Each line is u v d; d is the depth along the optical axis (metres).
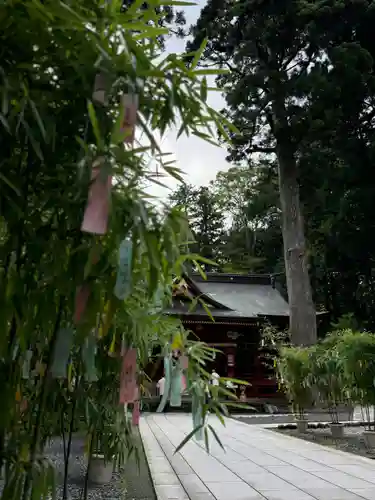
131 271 1.04
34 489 1.16
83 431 2.23
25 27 1.05
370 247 17.12
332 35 14.52
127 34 1.09
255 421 12.77
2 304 1.04
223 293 20.53
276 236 26.31
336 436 8.70
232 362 17.58
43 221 1.20
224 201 33.00
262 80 14.02
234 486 4.58
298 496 4.22
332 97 13.66
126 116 1.05
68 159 1.13
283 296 22.42
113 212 1.01
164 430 9.23
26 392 1.51
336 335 8.38
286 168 15.89
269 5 13.86
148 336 1.68
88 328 1.03
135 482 4.68
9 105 1.03
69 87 1.11
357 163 16.30
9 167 1.06
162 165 1.10
